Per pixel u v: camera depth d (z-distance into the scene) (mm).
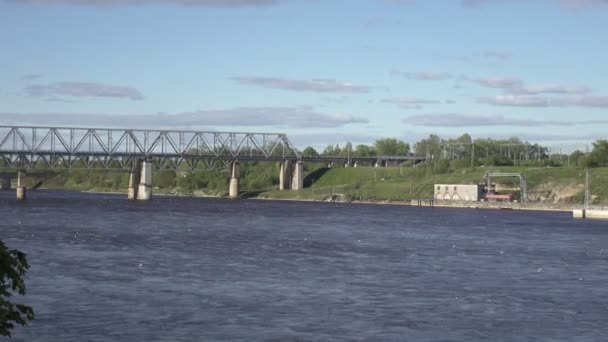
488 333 59438
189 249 113938
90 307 65875
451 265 98875
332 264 97750
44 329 57812
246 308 66688
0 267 28188
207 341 55344
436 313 66125
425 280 84625
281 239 135375
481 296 74688
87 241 124125
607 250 122062
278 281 82000
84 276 82812
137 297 70750
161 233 144750
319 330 59219
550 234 157125
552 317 65438
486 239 142125
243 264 96062
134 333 57188
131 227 159250
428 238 143125
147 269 89562
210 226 167875
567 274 91375
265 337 56719
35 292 72250
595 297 75062
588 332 60312
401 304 69812
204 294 73000
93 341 54781
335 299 71688
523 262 103438
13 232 140125
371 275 88000
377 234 151750
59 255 102062
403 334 58594
